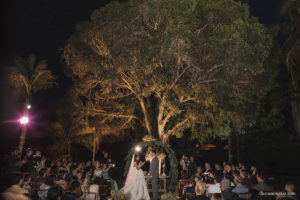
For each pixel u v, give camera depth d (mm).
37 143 28250
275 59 19984
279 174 24734
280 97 22641
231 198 7961
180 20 14859
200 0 16453
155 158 13133
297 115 19438
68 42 17703
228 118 19984
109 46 16625
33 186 9617
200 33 16594
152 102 21375
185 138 24531
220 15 16047
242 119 19188
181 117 20156
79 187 5312
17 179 5281
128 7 16703
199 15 16500
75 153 31062
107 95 18938
